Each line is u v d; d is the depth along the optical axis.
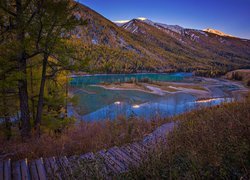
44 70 9.09
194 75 171.00
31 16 7.42
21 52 7.56
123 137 6.82
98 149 5.70
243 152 2.82
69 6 7.81
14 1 7.54
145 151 3.74
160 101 52.97
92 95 62.03
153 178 2.62
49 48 7.98
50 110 11.98
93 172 2.92
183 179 2.54
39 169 4.31
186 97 60.25
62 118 11.73
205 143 3.61
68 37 8.63
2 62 7.37
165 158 3.18
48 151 5.96
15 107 9.96
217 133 4.11
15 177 4.00
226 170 2.57
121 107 40.97
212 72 162.00
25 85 8.59
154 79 127.56
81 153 5.54
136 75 160.00
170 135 5.03
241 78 127.19
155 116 11.97
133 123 9.13
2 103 9.43
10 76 7.59
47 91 11.11
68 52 8.68
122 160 4.53
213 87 90.50
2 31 7.47
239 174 2.42
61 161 4.68
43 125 10.47
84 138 7.50
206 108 10.95
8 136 9.93
